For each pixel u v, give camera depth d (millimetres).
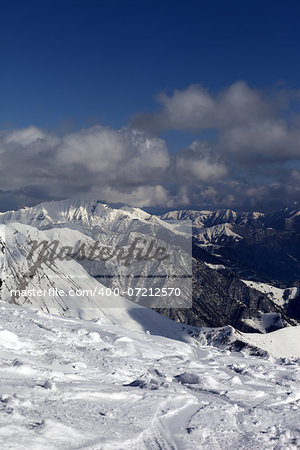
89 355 16297
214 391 13312
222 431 9367
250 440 9008
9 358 13062
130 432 8258
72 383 11062
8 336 15453
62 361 13883
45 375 11570
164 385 12305
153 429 8758
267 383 16047
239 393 13359
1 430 6965
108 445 7355
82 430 7727
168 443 8195
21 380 10570
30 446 6613
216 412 10680
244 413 11062
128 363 15938
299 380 17219
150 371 15461
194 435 8844
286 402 12953
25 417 7793
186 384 14250
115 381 13039
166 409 10219
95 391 10461
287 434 9602
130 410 9703
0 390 9359
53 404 9070
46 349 15688
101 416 8891
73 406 9180
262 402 12625
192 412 10422
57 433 7289
